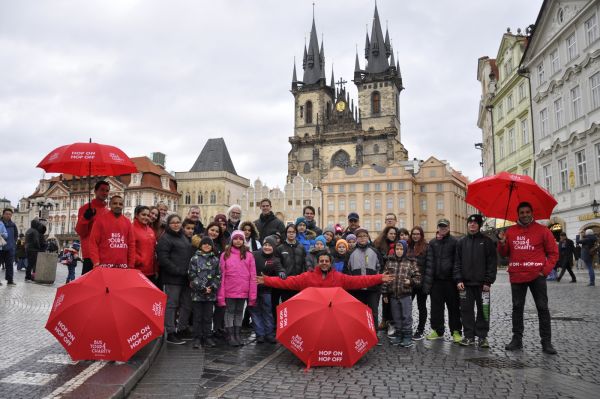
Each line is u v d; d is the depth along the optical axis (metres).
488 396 6.27
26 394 5.62
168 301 9.70
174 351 8.85
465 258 9.73
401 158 107.75
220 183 97.62
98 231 8.61
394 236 11.12
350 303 8.23
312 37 118.56
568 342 9.62
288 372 7.53
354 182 95.12
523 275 9.16
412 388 6.63
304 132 114.75
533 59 35.00
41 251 20.95
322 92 115.44
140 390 6.37
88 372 6.63
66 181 91.25
